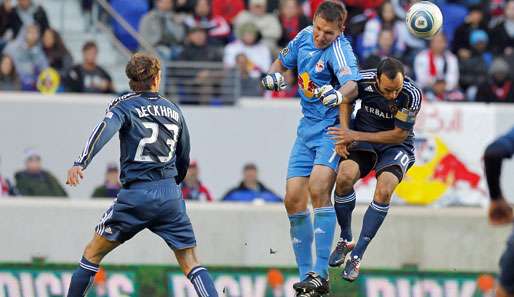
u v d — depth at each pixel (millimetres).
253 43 61062
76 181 33375
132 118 34562
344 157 33719
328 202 33969
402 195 57375
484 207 55406
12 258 52281
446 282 52156
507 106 58094
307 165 34719
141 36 62094
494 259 53281
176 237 35531
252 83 60156
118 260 51656
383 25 61094
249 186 56781
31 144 57969
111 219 35062
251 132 58594
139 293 50344
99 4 63156
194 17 62312
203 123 58438
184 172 36375
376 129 34094
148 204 34781
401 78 32562
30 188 57500
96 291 50188
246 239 52375
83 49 59750
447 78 60906
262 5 61656
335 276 50969
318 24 33188
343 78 32844
